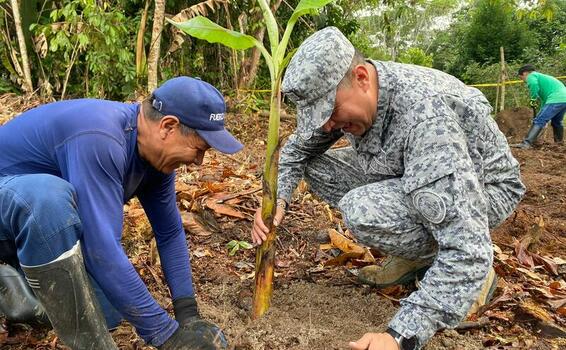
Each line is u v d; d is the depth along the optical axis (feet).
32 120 6.04
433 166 6.29
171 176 6.92
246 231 10.94
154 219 7.14
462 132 6.59
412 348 5.97
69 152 5.64
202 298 8.38
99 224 5.48
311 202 12.96
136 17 26.89
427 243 7.63
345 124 6.94
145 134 5.98
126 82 25.46
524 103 55.36
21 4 24.35
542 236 12.58
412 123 6.57
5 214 5.61
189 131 5.88
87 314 5.68
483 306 8.18
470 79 66.74
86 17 23.67
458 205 6.15
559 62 62.44
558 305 8.53
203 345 5.99
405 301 6.17
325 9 37.45
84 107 5.85
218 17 29.22
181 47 29.27
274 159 7.13
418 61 81.10
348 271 9.50
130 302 5.61
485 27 71.72
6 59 24.27
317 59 6.28
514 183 8.02
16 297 6.79
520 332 7.82
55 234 5.37
